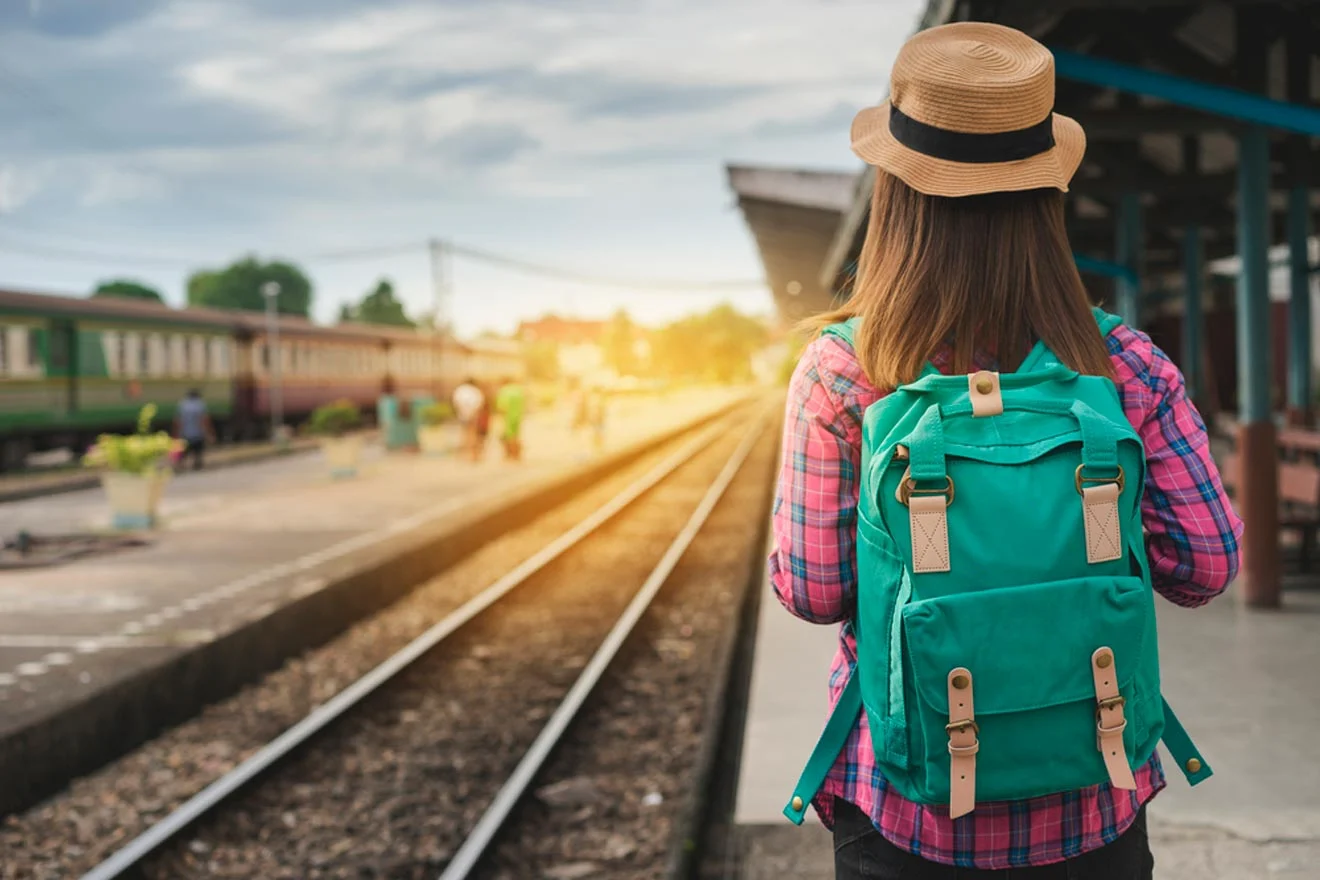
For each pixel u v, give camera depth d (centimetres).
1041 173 145
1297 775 408
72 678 666
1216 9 817
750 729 511
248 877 484
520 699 761
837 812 152
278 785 589
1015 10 546
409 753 647
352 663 867
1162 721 140
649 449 3325
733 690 763
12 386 2367
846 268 171
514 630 980
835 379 146
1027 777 130
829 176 1525
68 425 2569
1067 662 128
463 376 5053
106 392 2709
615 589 1177
